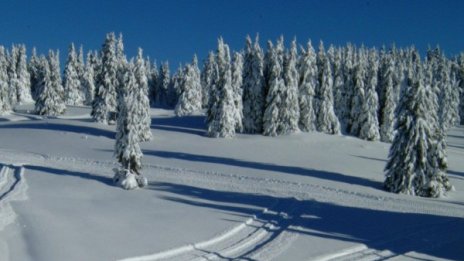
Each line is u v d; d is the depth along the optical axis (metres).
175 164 39.03
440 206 29.16
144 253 16.67
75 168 34.56
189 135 58.03
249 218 22.28
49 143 49.62
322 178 36.06
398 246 19.52
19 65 105.81
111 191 27.19
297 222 22.39
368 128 67.94
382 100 74.06
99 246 17.09
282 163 42.09
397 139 34.59
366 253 18.44
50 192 25.52
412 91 34.50
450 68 108.25
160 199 25.84
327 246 18.84
